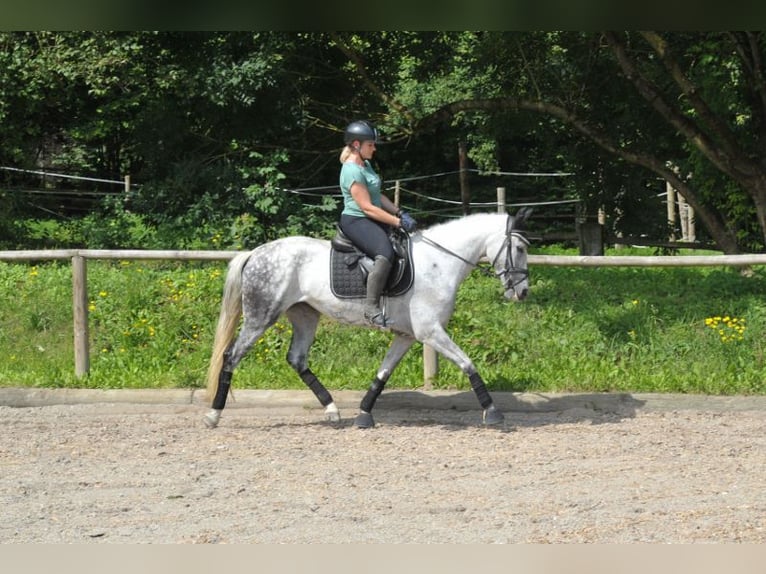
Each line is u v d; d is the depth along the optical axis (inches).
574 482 254.5
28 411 353.4
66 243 676.1
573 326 416.2
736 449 287.9
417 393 348.2
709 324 405.1
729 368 369.7
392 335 407.8
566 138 700.7
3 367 400.5
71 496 246.8
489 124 673.0
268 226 629.9
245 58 628.1
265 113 654.5
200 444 302.0
